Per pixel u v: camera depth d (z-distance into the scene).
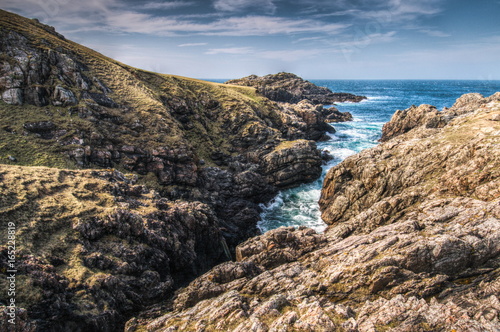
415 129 47.03
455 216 21.81
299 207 44.00
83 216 22.31
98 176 30.00
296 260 24.50
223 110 64.88
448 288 17.39
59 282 17.00
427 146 33.72
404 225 22.27
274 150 52.94
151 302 20.56
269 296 18.97
